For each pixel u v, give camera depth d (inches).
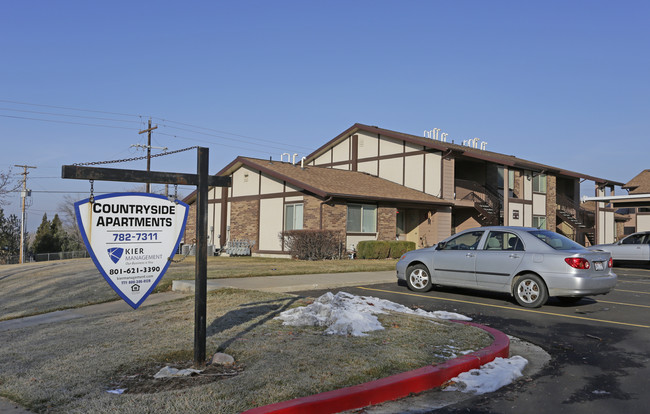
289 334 268.2
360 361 219.0
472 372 222.1
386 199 950.4
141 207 224.1
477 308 387.2
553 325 330.0
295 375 199.9
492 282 414.6
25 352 243.6
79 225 208.4
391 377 200.1
